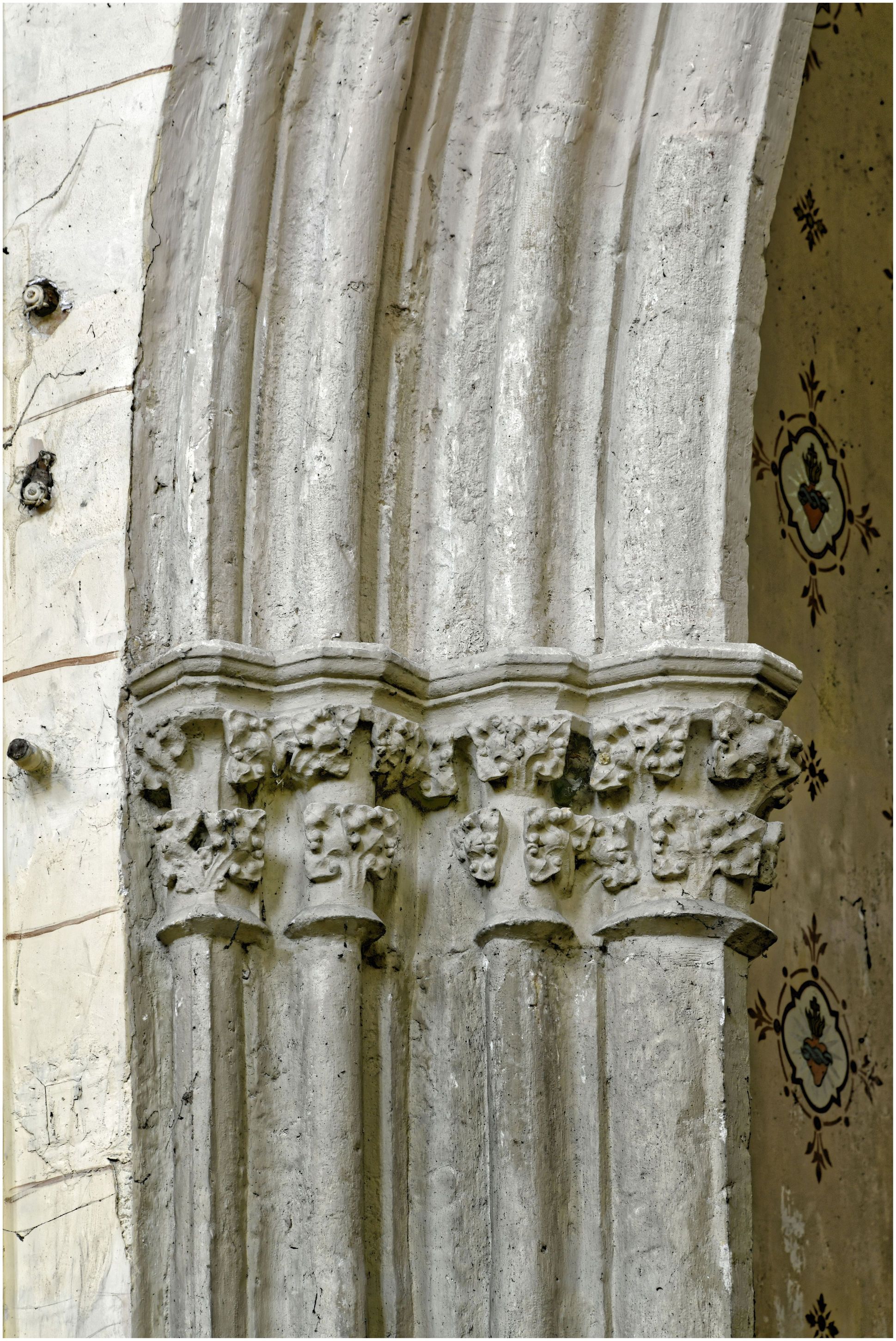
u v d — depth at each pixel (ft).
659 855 17.12
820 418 24.52
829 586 24.14
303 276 18.11
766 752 17.30
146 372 18.02
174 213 18.33
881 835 24.12
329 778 17.03
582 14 18.53
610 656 17.48
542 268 18.30
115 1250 16.17
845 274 25.29
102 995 16.74
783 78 18.74
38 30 19.27
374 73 18.11
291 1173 16.43
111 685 17.43
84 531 17.90
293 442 17.87
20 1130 16.80
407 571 18.04
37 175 18.90
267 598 17.61
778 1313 21.03
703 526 17.93
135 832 17.13
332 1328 15.90
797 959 22.63
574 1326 16.38
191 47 18.48
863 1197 22.58
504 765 17.17
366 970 17.15
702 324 18.26
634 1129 16.71
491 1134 16.69
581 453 18.19
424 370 18.37
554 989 17.01
